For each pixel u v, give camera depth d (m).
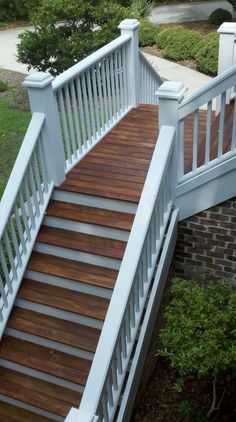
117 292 2.74
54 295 3.40
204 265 3.74
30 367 3.16
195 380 3.51
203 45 9.82
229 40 4.34
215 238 3.58
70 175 3.89
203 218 3.54
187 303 2.91
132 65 4.78
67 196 3.73
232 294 2.90
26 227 3.47
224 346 2.67
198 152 3.95
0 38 14.05
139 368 3.13
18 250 3.41
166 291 3.62
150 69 5.56
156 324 3.46
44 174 3.62
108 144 4.37
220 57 4.45
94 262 3.46
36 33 7.96
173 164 3.39
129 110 5.05
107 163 4.04
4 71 10.45
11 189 3.26
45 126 3.46
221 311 2.81
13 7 15.85
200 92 3.11
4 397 3.16
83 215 3.60
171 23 13.74
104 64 4.28
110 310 2.68
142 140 4.40
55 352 3.25
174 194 3.52
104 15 7.75
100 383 2.46
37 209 3.58
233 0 12.78
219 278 3.73
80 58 7.80
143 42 11.66
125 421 3.01
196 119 3.23
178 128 3.29
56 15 7.81
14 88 9.21
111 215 3.58
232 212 3.41
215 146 3.88
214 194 3.39
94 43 7.52
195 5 16.25
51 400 3.06
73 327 3.28
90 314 3.21
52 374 3.10
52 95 3.44
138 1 13.49
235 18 13.21
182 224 3.63
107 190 3.64
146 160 4.04
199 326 2.75
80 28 7.91
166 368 3.68
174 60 10.38
